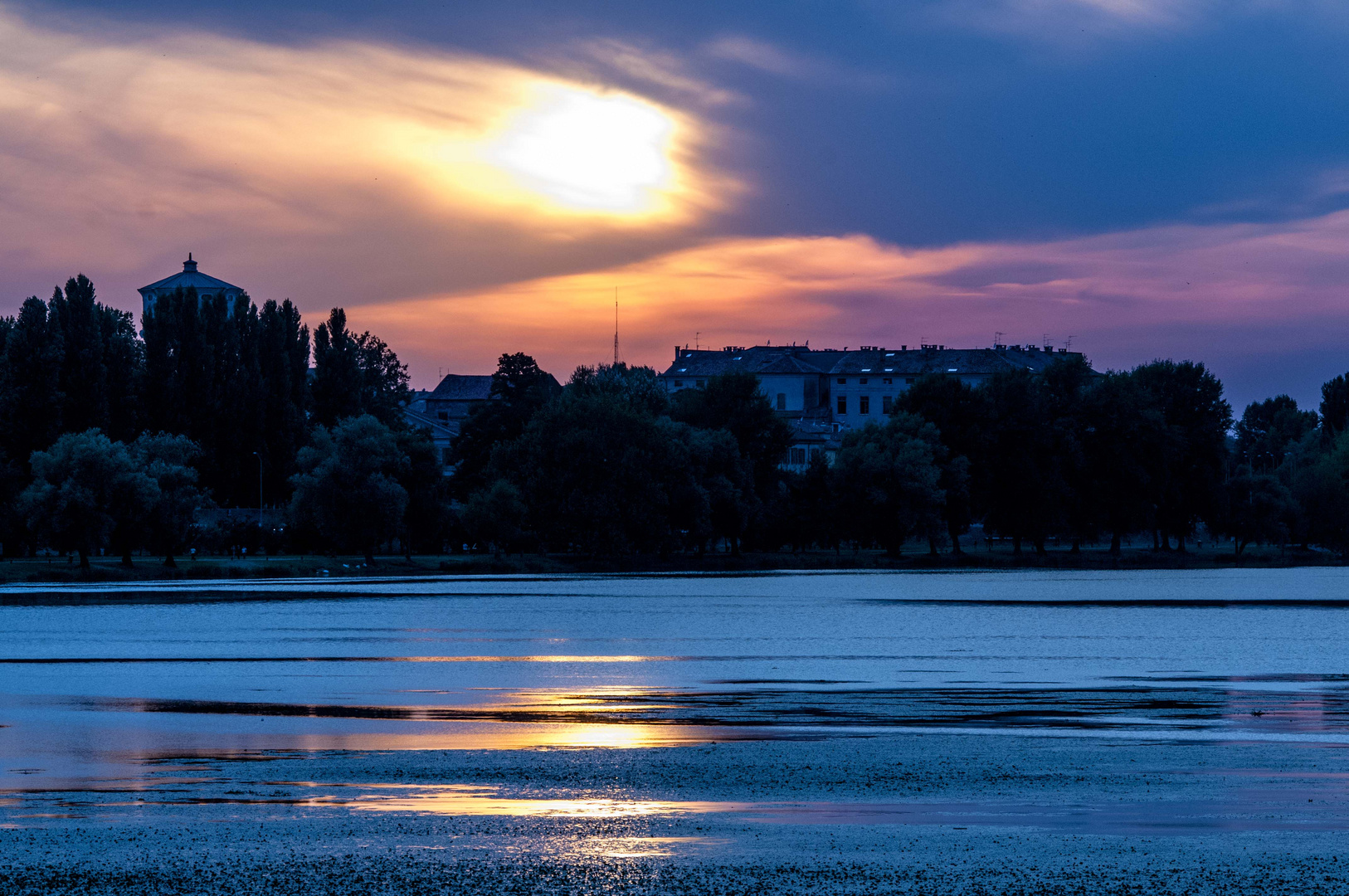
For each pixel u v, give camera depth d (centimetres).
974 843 4369
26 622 14850
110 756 5928
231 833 4497
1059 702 7781
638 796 5062
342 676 9350
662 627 14088
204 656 10900
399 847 4322
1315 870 4056
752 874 4038
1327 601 18838
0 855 4244
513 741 6331
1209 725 6806
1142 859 4172
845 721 6994
